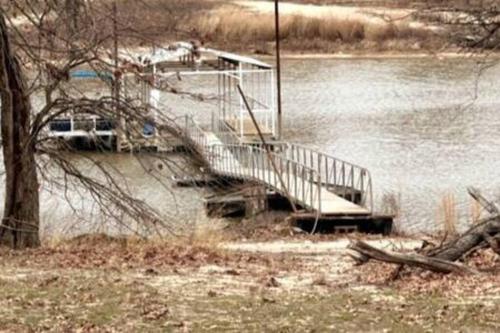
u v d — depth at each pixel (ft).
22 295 63.67
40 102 126.21
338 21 427.74
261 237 127.85
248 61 233.35
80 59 92.84
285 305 62.90
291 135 252.83
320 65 399.03
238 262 86.84
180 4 117.50
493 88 334.24
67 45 91.56
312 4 456.04
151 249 92.89
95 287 67.26
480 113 287.07
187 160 125.90
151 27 94.63
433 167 209.67
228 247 105.91
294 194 160.76
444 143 241.14
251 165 181.16
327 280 75.36
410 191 182.29
